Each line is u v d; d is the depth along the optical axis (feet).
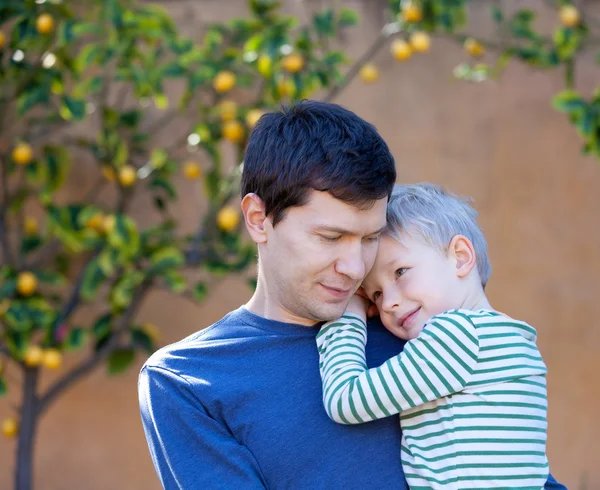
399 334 5.87
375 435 5.48
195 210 12.87
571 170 13.00
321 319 5.55
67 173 12.39
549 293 12.99
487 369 5.40
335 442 5.41
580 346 12.95
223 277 12.91
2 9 10.99
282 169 5.34
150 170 11.89
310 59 11.15
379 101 13.06
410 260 5.84
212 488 5.26
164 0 13.01
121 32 11.05
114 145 11.71
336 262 5.35
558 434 12.97
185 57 11.19
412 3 11.69
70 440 12.94
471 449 5.28
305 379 5.57
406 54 11.59
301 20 12.98
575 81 12.96
